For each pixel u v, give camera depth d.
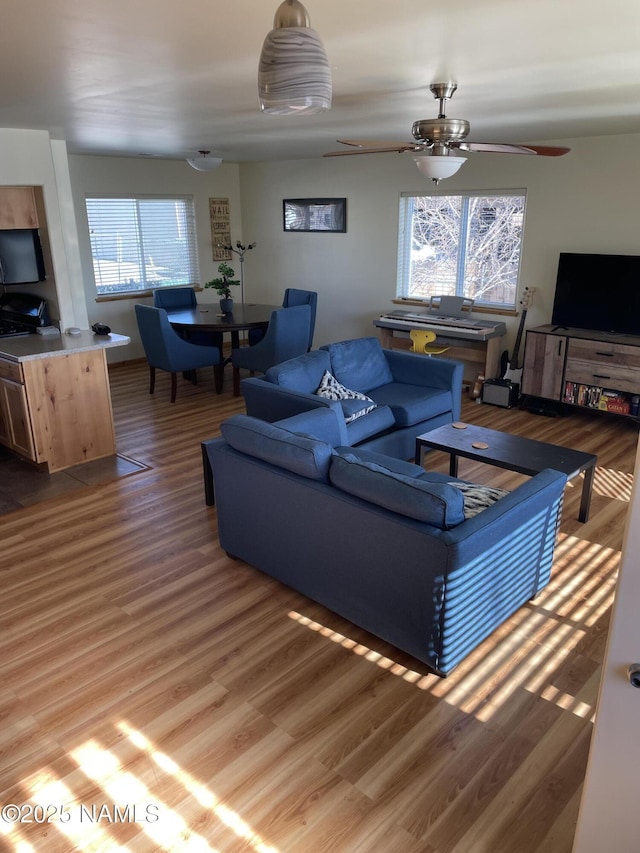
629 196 5.36
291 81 1.59
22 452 4.48
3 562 3.34
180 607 2.94
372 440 4.25
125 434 5.27
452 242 6.71
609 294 5.38
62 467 4.52
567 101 3.63
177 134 5.05
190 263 8.34
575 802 1.95
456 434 3.91
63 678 2.49
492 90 3.29
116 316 7.62
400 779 2.04
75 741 2.19
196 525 3.71
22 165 4.46
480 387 6.22
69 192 5.14
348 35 2.25
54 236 4.72
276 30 1.60
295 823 1.89
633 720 1.40
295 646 2.68
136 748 2.16
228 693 2.41
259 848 1.82
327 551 2.72
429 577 2.34
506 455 3.55
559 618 2.85
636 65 2.72
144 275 7.86
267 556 3.06
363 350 4.86
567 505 3.91
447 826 1.88
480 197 6.39
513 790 1.99
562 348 5.48
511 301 6.42
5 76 2.82
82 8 1.90
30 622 2.84
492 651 2.64
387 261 7.24
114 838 1.86
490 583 2.53
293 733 2.22
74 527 3.70
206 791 2.00
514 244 6.27
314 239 7.91
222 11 1.95
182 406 6.05
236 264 8.80
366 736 2.21
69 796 1.99
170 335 5.90
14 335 4.73
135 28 2.12
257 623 2.83
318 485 2.68
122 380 7.06
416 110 3.96
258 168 8.25
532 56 2.56
